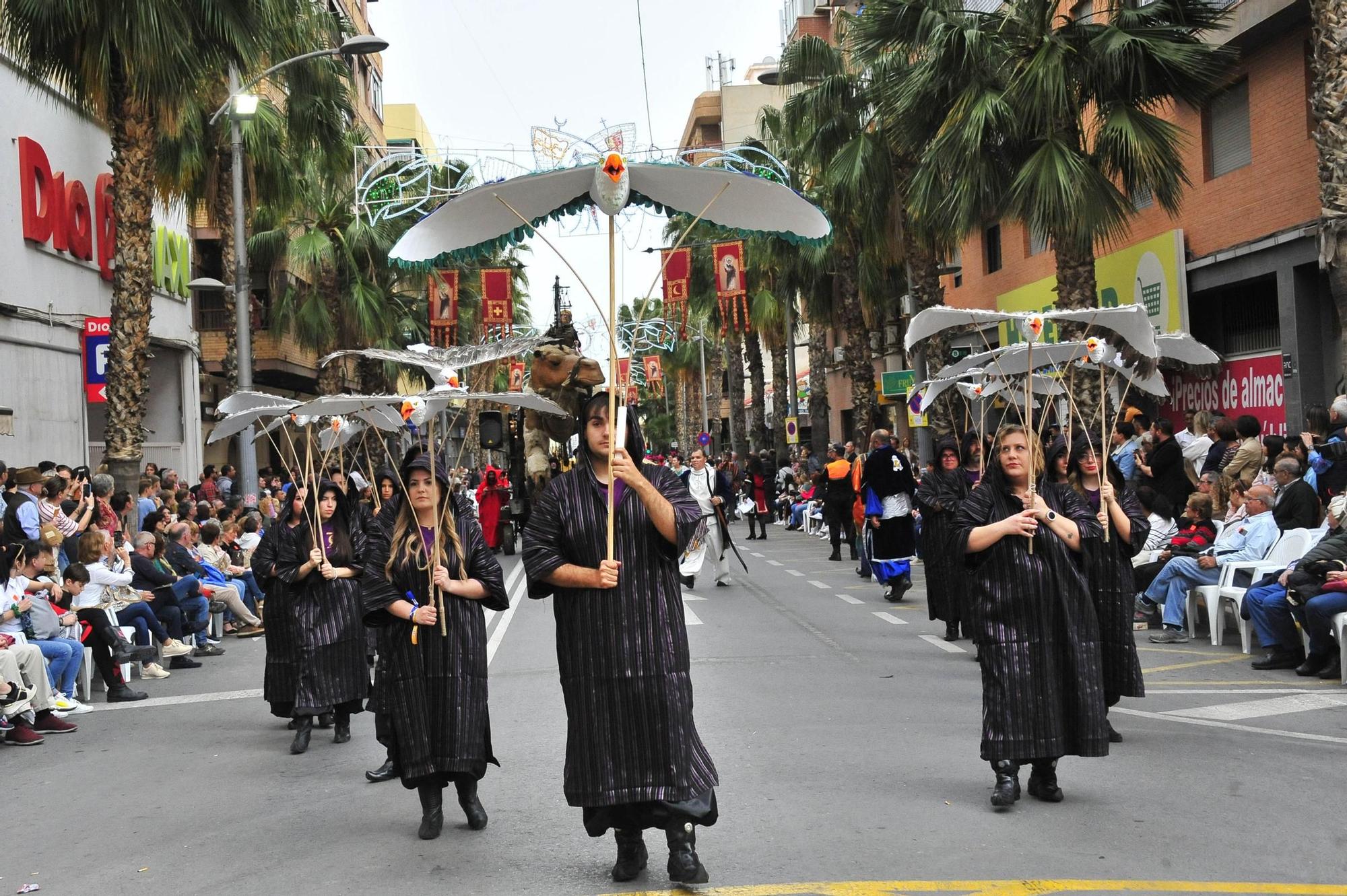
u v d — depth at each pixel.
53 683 10.94
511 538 27.16
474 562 6.52
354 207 30.12
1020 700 6.33
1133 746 7.82
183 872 5.96
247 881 5.73
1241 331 21.50
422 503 6.44
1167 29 17.30
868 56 20.98
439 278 37.75
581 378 25.39
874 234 26.45
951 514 12.45
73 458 24.16
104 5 16.89
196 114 23.39
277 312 36.19
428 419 6.68
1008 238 31.36
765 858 5.65
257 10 19.47
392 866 5.84
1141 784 6.83
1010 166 18.61
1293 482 12.12
